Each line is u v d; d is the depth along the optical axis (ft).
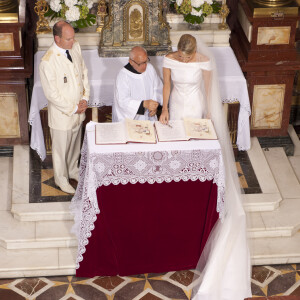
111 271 18.83
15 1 20.71
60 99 18.57
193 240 18.63
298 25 22.95
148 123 17.84
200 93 18.93
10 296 18.31
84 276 18.78
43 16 21.45
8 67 21.06
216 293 17.85
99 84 20.65
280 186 21.77
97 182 17.10
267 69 21.83
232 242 18.19
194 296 18.08
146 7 21.03
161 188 17.43
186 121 17.84
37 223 19.92
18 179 21.35
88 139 17.26
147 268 18.97
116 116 19.53
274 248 19.75
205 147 16.96
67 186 20.68
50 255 19.24
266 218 20.39
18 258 19.12
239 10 22.88
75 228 19.63
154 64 21.52
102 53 21.66
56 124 19.33
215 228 18.22
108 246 18.31
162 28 21.44
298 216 20.51
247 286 18.33
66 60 18.37
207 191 17.61
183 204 17.81
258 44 21.65
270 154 23.18
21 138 22.67
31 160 22.21
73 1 20.99
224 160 17.97
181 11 21.84
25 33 22.68
